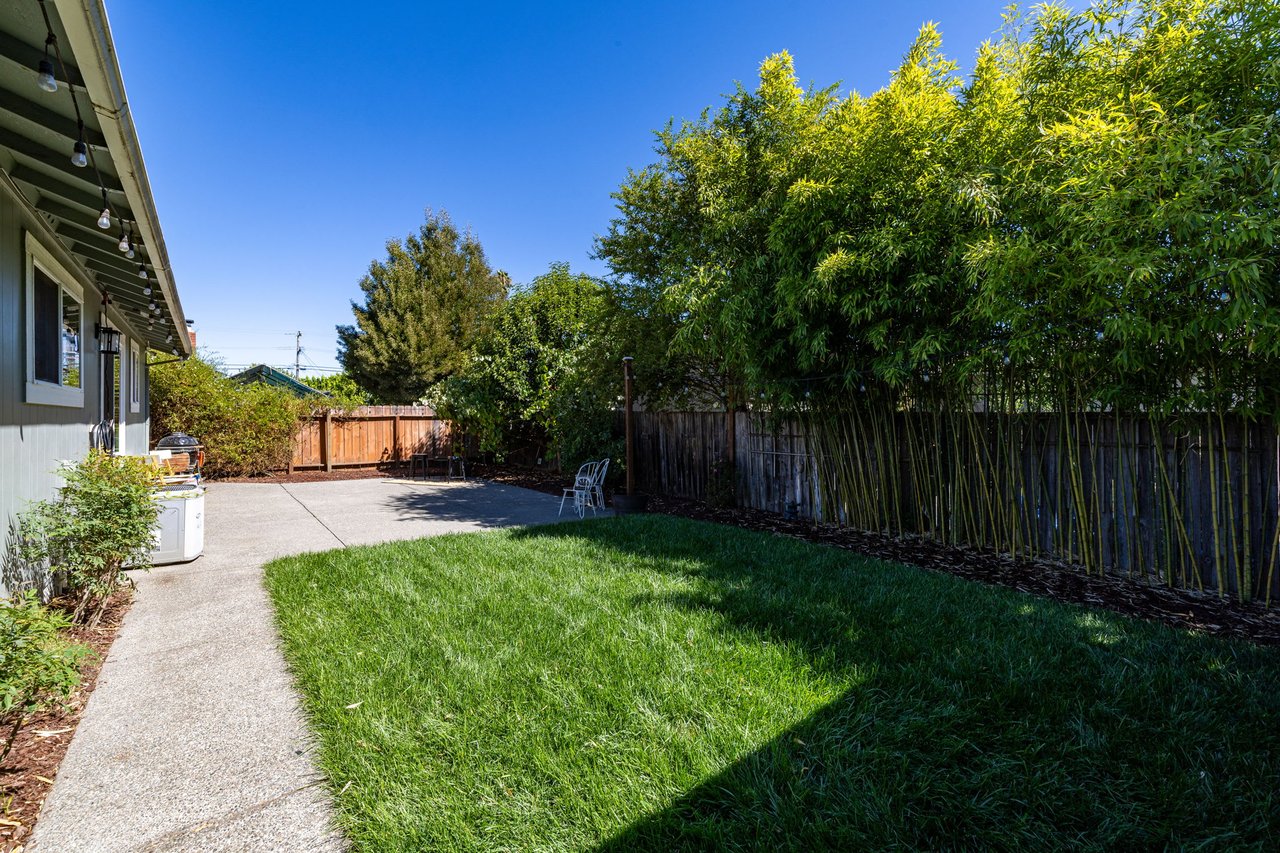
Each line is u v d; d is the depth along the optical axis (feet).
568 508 24.95
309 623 10.20
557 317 37.19
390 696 7.48
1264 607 10.64
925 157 13.26
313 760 6.43
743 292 16.25
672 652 8.59
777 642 8.91
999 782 5.60
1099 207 9.11
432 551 15.64
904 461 17.08
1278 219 7.64
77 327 14.64
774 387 17.33
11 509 9.52
